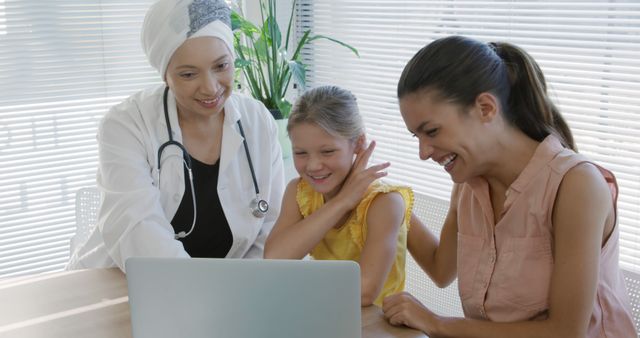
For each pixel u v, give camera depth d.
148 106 1.85
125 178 1.74
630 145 2.05
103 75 2.97
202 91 1.74
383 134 2.88
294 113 1.62
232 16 2.78
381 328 1.34
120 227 1.71
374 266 1.52
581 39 2.17
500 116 1.29
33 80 2.83
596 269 1.24
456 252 1.57
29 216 2.91
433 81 1.23
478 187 1.40
